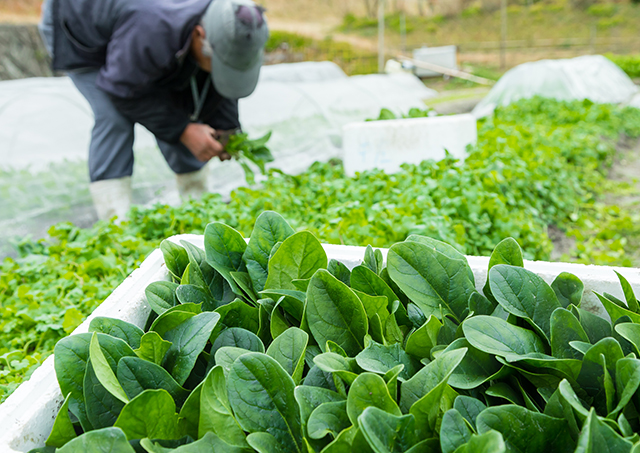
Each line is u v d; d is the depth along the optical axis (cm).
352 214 302
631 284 126
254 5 354
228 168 561
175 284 128
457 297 117
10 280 278
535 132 589
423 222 278
